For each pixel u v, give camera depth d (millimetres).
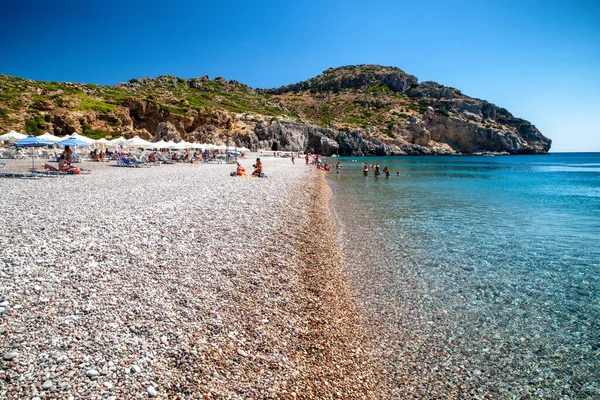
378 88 180125
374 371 4969
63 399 3432
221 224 10789
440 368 5121
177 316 5250
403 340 5801
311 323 5914
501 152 134875
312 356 5012
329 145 110688
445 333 6051
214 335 4945
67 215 10250
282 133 100750
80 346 4250
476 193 25344
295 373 4535
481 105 147500
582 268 9312
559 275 8805
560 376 5023
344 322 6211
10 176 20594
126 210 11398
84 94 84688
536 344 5789
